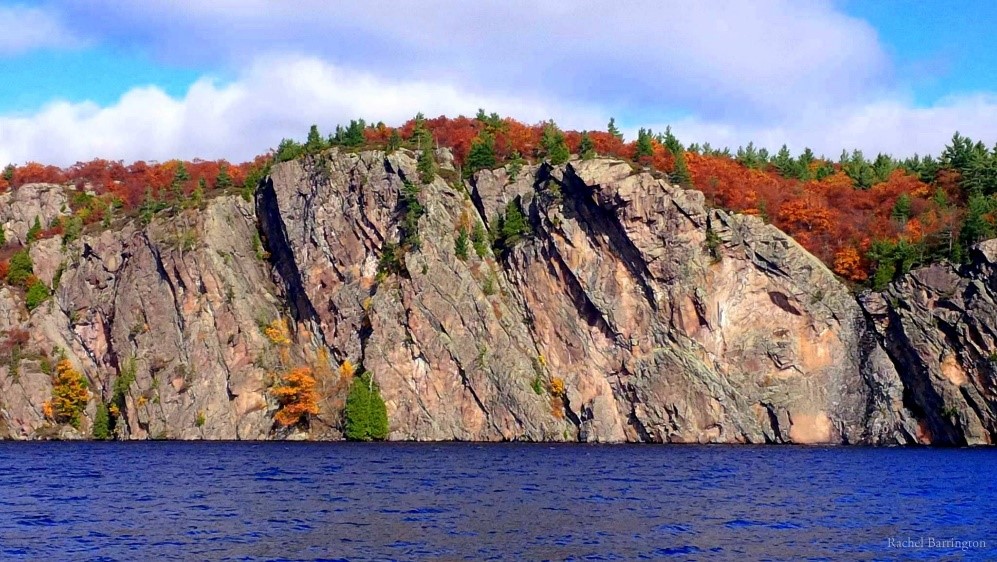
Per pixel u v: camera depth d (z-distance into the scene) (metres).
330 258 168.88
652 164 174.75
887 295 152.38
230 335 161.75
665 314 155.38
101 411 160.50
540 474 93.12
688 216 155.50
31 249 181.88
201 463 106.06
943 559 51.41
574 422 155.62
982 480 90.19
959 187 179.62
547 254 162.62
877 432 148.50
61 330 171.00
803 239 166.88
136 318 167.25
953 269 148.38
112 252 174.00
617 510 67.12
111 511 65.81
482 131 193.38
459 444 145.25
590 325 159.25
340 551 51.59
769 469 101.31
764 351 153.00
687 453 126.75
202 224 170.25
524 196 169.88
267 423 155.75
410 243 162.25
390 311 158.38
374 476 90.19
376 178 168.62
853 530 59.75
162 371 160.50
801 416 150.38
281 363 161.75
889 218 173.00
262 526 59.25
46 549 52.06
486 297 160.88
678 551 52.34
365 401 152.00
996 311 142.62
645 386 154.00
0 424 160.38
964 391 145.00
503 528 58.91
